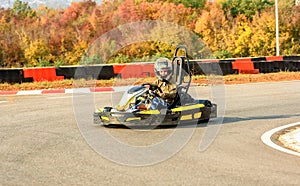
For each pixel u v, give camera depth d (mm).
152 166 8320
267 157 8898
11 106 16812
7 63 36875
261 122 12766
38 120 13477
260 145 9969
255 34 43344
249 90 20812
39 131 11750
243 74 27672
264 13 45188
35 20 39938
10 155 9234
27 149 9750
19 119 13734
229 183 7238
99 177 7648
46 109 15781
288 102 16688
